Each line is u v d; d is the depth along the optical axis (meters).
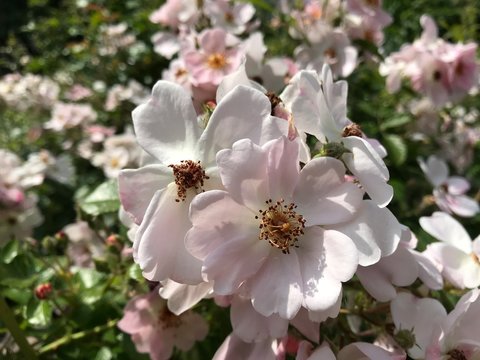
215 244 0.12
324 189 0.12
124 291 0.19
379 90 0.33
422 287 0.15
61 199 0.41
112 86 0.53
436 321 0.14
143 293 0.18
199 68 0.20
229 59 0.20
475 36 0.44
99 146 0.42
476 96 0.36
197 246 0.11
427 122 0.31
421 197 0.27
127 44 0.53
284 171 0.12
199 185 0.12
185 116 0.13
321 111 0.13
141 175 0.12
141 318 0.17
